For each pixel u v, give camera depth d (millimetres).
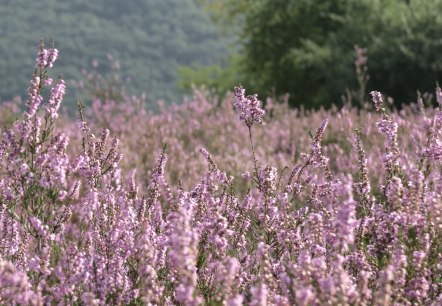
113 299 5395
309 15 39125
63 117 19469
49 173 5734
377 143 12078
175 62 159125
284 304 4719
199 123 17844
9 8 162500
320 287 4598
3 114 16281
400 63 28547
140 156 14211
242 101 6605
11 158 5777
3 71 127000
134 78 145000
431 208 5340
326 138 14516
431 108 15289
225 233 5406
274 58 40062
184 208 5230
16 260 6043
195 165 13242
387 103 28688
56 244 5984
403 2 33312
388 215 5531
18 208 6703
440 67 27766
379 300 4742
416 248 5320
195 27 169000
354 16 32969
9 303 5129
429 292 5387
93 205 5758
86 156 6184
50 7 165125
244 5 45562
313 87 38875
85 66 143125
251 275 5711
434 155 6344
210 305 5145
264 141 16422
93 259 5484
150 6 170750
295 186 6781
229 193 6480
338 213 4852
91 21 162750
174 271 5359
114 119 18859
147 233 5477
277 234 6023
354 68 29969
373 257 5699
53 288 5434
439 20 28281
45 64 5914
